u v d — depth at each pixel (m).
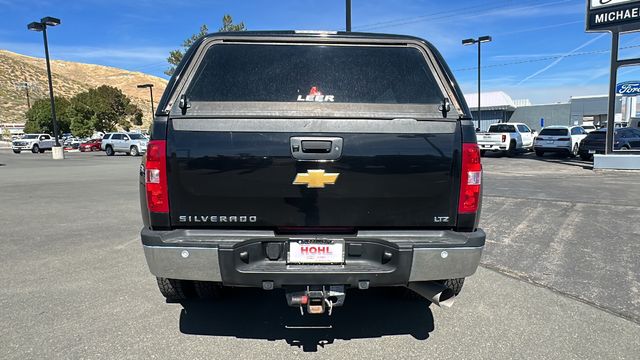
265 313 3.78
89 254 5.48
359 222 2.86
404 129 2.80
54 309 3.81
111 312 3.76
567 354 3.08
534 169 17.08
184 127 2.77
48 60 29.06
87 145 45.41
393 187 2.82
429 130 2.81
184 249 2.72
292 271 2.73
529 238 6.21
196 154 2.76
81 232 6.68
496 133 24.05
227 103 2.84
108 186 12.70
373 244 2.80
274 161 2.77
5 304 3.91
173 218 2.83
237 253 2.73
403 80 3.05
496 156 24.83
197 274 2.76
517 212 8.10
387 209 2.85
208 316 3.71
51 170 18.92
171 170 2.78
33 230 6.82
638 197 9.80
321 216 2.84
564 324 3.55
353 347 3.19
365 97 2.99
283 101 2.92
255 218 2.84
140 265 5.04
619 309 3.83
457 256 2.79
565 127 23.41
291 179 2.79
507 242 6.01
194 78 3.00
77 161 26.44
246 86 2.98
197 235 2.84
